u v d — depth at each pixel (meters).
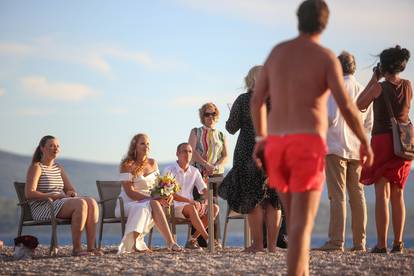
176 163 11.26
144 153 10.77
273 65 5.94
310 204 5.72
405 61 9.17
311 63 5.80
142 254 9.45
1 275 7.56
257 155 6.04
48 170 10.41
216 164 11.41
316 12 5.93
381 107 9.15
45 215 10.08
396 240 9.31
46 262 8.43
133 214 10.11
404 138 8.98
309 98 5.77
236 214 10.80
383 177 9.12
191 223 10.91
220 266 7.95
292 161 5.73
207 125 11.49
